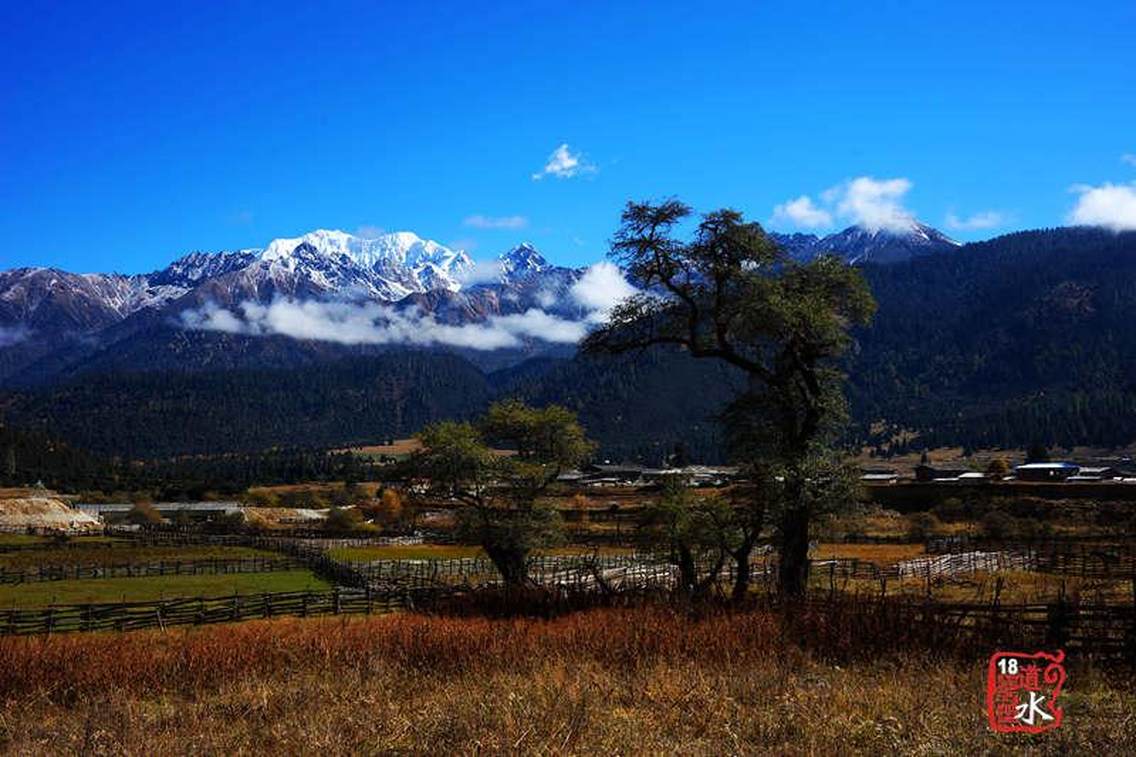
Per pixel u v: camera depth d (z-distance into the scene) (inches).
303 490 7342.5
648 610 853.8
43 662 736.3
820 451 1173.7
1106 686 551.8
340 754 427.8
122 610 1569.9
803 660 632.4
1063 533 2834.6
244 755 438.3
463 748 422.9
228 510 5974.4
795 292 1189.1
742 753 405.4
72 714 579.2
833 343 1183.6
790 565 1157.7
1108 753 399.9
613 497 5147.6
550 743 421.1
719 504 1254.3
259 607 1604.3
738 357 1237.1
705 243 1205.7
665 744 426.0
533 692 532.1
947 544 2502.5
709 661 637.9
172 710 571.2
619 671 616.7
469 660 682.2
